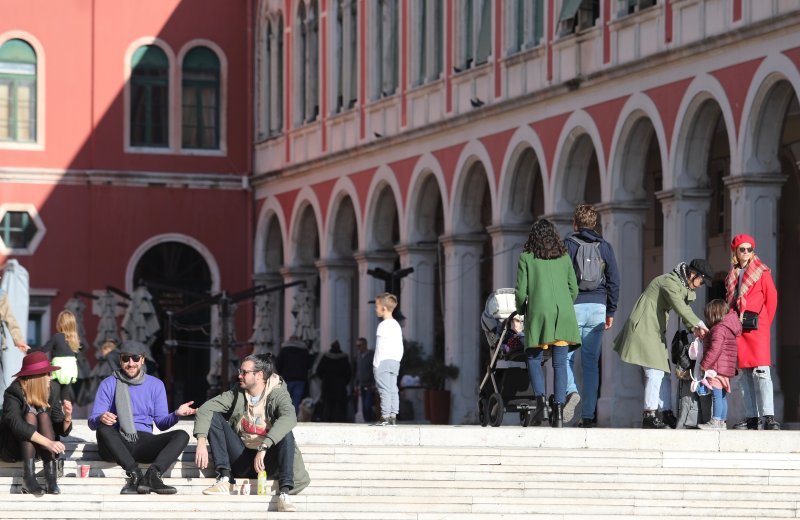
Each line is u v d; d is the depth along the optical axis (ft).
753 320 138.72
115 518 119.65
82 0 342.23
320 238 313.94
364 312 292.40
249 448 122.72
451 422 260.01
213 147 348.79
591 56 223.92
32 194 339.36
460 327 261.85
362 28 297.33
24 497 120.57
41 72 339.77
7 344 154.40
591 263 136.56
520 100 240.32
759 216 191.01
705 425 139.85
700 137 203.92
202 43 348.18
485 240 263.29
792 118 226.99
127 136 344.08
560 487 124.26
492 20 251.39
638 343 137.28
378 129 290.15
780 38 184.14
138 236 343.67
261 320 302.86
